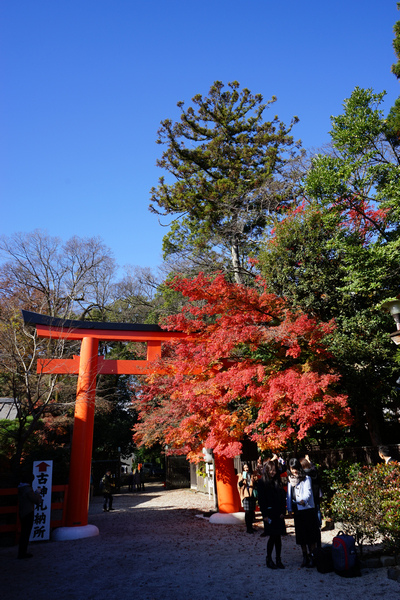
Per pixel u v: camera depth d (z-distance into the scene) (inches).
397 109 487.5
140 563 287.0
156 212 1088.2
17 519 389.1
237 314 417.7
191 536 387.9
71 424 719.1
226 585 225.8
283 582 225.5
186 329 443.5
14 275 1107.3
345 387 470.0
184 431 453.4
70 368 466.0
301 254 515.5
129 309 1359.5
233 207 948.0
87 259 1208.8
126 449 1234.0
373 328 470.0
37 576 263.6
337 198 444.8
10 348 542.3
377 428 501.0
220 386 414.0
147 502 785.6
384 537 253.4
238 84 1091.3
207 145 1073.5
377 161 482.9
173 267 1083.9
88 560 303.9
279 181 906.1
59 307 1140.5
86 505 422.9
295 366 395.9
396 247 416.8
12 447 541.0
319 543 253.0
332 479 390.9
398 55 567.5
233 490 478.6
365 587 210.2
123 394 1216.2
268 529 256.5
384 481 277.7
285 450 510.9
